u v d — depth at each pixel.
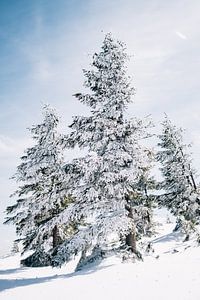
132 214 22.19
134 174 21.16
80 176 22.36
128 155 21.48
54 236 28.75
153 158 22.72
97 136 22.80
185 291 12.52
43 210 29.03
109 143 22.05
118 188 21.36
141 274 16.64
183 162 37.28
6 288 19.03
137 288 14.30
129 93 23.16
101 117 22.91
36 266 31.20
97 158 21.52
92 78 23.64
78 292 15.40
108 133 21.73
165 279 14.80
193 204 36.62
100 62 23.47
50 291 16.48
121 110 23.19
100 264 21.22
